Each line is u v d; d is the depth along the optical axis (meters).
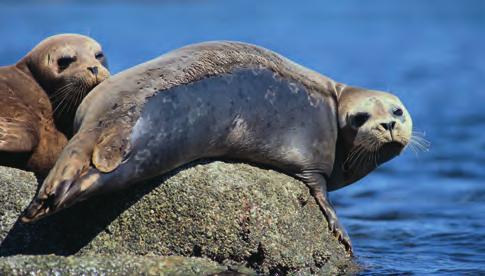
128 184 31.55
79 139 30.56
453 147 73.75
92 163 30.27
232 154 34.62
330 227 36.16
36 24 197.38
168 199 33.00
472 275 36.81
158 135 31.67
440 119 88.75
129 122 31.20
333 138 37.34
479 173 63.66
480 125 84.56
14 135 35.12
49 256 30.34
